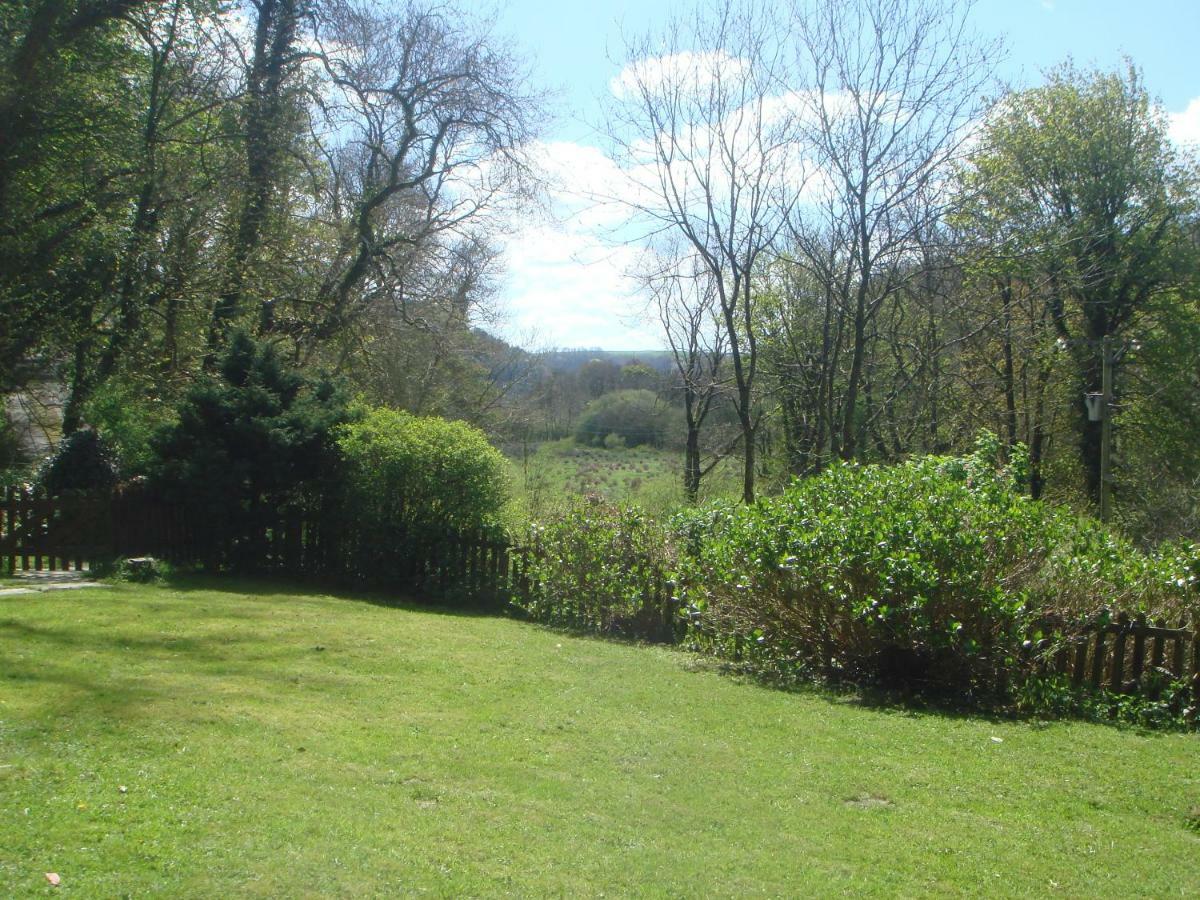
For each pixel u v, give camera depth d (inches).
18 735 231.6
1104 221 1105.4
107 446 597.3
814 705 349.7
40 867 163.2
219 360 610.2
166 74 767.1
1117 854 208.8
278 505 599.8
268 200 832.9
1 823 179.3
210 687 293.3
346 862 174.7
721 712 326.3
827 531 388.5
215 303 786.2
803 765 267.1
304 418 584.7
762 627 412.8
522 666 374.3
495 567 563.5
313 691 302.2
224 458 565.3
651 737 283.7
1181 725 338.6
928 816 229.1
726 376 1348.4
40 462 713.6
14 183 647.1
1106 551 381.1
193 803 197.2
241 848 176.6
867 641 383.2
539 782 232.2
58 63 653.3
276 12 855.7
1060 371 1153.4
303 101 856.3
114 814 187.8
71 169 673.0
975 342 1029.2
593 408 1795.0
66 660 314.7
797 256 982.4
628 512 514.6
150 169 719.1
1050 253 948.0
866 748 290.4
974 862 199.3
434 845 186.9
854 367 813.2
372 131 950.4
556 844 193.5
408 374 1119.0
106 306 719.7
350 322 928.9
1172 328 1144.2
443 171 973.2
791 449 1100.5
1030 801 245.0
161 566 547.8
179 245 751.7
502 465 601.3
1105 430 962.1
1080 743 307.7
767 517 417.7
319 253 906.7
